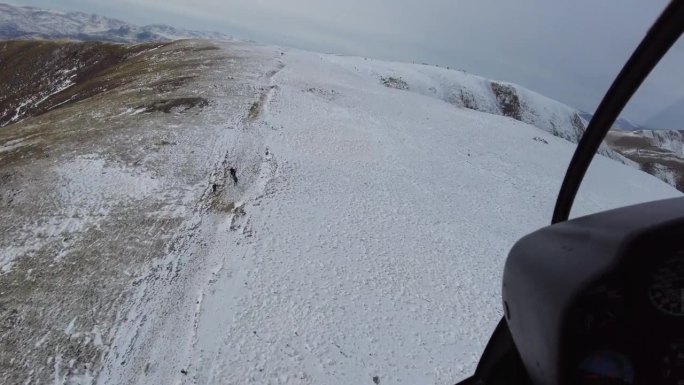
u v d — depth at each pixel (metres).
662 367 1.10
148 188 22.20
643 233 1.09
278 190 22.30
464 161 31.73
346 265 17.50
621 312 1.11
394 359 13.53
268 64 51.94
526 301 1.39
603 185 35.53
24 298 15.25
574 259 1.27
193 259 17.33
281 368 12.74
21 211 20.22
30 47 74.62
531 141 41.94
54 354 13.16
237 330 13.95
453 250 19.83
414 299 16.25
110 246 17.88
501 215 24.80
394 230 20.58
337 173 25.27
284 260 17.31
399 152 30.20
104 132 28.70
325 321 14.55
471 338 14.77
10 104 61.94
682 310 1.09
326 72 53.66
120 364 12.91
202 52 57.06
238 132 29.20
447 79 86.25
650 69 1.25
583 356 1.13
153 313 14.69
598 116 1.48
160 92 37.72
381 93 46.94
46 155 25.31
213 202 21.30
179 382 12.30
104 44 73.81
